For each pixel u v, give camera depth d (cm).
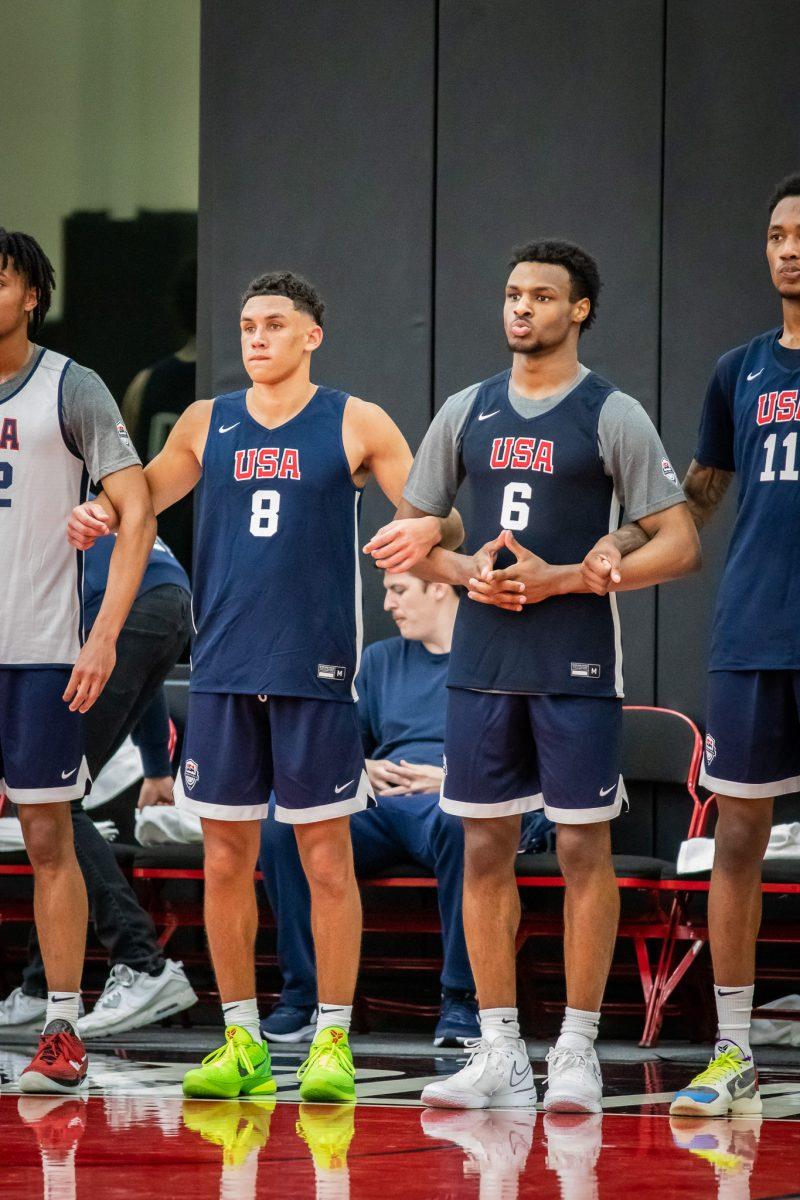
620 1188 888
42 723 1278
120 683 1741
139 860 1806
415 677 1834
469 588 1232
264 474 1282
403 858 1728
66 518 1300
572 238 2017
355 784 1272
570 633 1237
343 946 1267
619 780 1258
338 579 1279
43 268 1312
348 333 2078
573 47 2023
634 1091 1326
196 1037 1700
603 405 1250
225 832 1282
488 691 1249
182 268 2216
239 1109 1185
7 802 1930
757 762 1225
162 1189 873
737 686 1232
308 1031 1678
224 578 1280
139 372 2219
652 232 1994
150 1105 1200
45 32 2258
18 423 1288
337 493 1286
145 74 2233
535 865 1670
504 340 2028
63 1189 873
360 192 2080
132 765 2006
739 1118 1174
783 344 1251
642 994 1886
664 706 1958
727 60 1980
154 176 2227
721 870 1242
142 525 1301
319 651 1261
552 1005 1872
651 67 2000
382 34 2078
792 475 1217
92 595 1764
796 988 1875
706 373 1970
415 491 1302
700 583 1948
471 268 2045
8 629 1278
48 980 1295
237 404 1320
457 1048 1625
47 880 1296
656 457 1245
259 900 1844
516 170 2034
